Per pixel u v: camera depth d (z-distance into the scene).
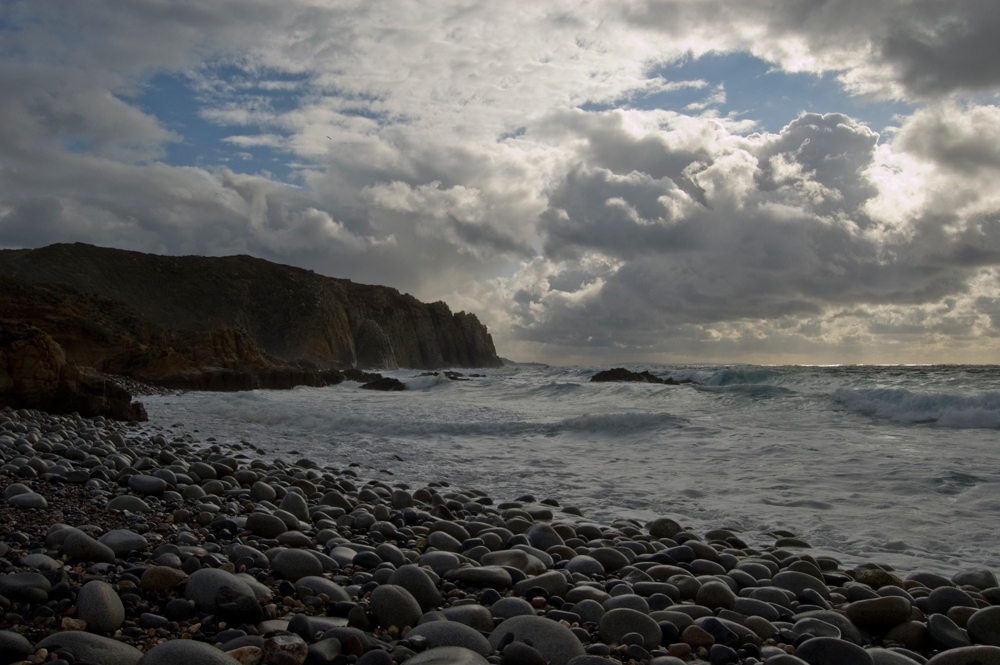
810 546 5.76
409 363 111.62
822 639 3.09
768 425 13.67
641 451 11.22
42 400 12.80
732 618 3.61
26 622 2.76
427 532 5.45
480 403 21.98
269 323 87.12
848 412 15.30
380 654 2.60
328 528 5.36
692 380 28.75
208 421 15.65
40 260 72.06
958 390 15.91
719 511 7.04
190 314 80.50
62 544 3.72
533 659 2.75
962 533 6.08
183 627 2.91
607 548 4.78
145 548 3.94
